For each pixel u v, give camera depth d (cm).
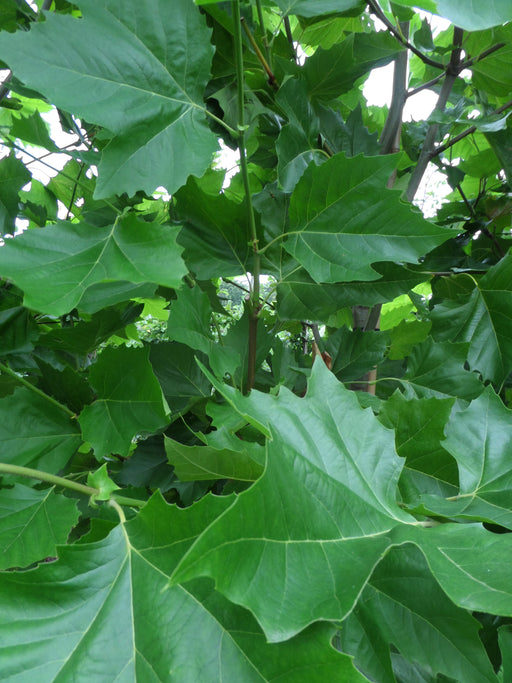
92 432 65
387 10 104
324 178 68
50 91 51
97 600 38
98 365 67
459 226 137
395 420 66
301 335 144
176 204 79
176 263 51
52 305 45
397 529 38
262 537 30
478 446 53
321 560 32
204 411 82
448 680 54
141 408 66
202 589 37
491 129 91
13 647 34
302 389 97
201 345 66
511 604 29
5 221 84
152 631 36
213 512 40
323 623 32
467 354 87
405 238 67
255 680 32
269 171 119
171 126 59
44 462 67
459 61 98
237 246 81
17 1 87
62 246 52
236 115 88
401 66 104
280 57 91
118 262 52
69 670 34
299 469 36
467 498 50
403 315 138
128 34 57
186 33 59
